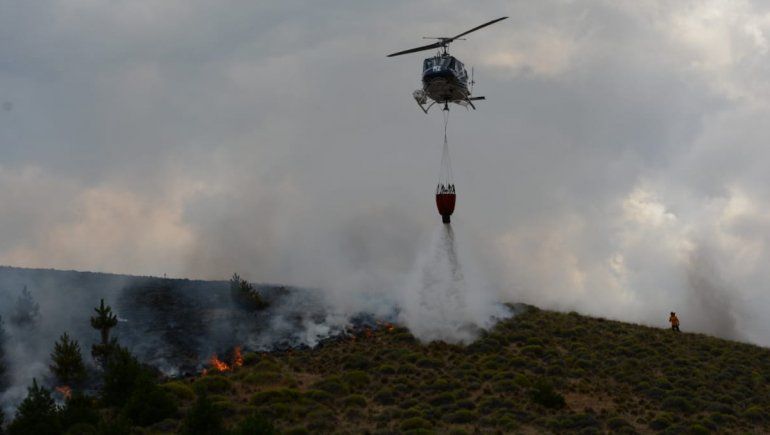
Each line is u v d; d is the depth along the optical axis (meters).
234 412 45.97
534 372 57.22
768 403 53.62
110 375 47.59
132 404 44.16
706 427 47.12
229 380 52.50
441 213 65.56
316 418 45.34
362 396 50.50
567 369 58.03
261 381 52.66
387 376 54.66
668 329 76.56
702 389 54.78
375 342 63.34
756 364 64.06
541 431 44.72
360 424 45.28
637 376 57.09
